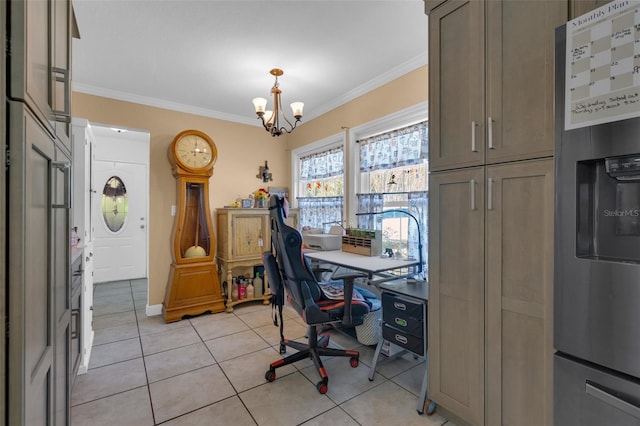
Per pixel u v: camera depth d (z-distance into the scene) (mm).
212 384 2000
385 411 1723
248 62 2611
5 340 639
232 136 3971
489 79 1369
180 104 3572
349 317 1968
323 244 3086
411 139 2730
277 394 1888
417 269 2621
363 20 2059
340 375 2104
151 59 2553
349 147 3307
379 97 2947
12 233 645
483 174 1393
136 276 5145
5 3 634
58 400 1061
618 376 906
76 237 2051
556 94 1041
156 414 1711
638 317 857
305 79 2939
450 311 1553
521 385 1279
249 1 1870
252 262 3615
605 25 920
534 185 1232
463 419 1503
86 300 2277
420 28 2150
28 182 684
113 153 4961
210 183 3801
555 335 1041
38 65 772
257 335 2797
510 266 1308
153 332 2873
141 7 1907
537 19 1219
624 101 882
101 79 2936
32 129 715
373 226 3078
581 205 994
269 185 4250
